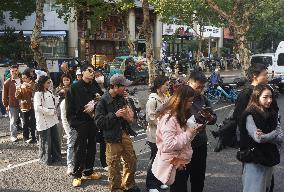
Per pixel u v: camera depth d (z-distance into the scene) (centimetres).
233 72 4428
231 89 1877
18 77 1080
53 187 702
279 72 2267
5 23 3606
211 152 930
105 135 609
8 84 1067
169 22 3219
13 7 3147
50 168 819
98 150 961
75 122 682
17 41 3269
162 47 4372
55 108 850
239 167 813
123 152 631
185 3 2908
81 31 3956
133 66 2695
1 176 768
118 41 4416
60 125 936
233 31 1956
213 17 3244
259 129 462
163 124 467
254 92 478
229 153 919
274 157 473
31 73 1035
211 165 829
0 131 1212
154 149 643
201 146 548
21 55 3241
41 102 834
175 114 465
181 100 466
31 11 3203
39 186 708
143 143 773
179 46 5031
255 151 471
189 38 5028
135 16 4422
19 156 915
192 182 566
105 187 697
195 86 541
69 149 764
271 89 473
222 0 2609
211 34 5288
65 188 696
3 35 3284
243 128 477
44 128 838
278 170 789
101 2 2098
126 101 631
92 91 688
